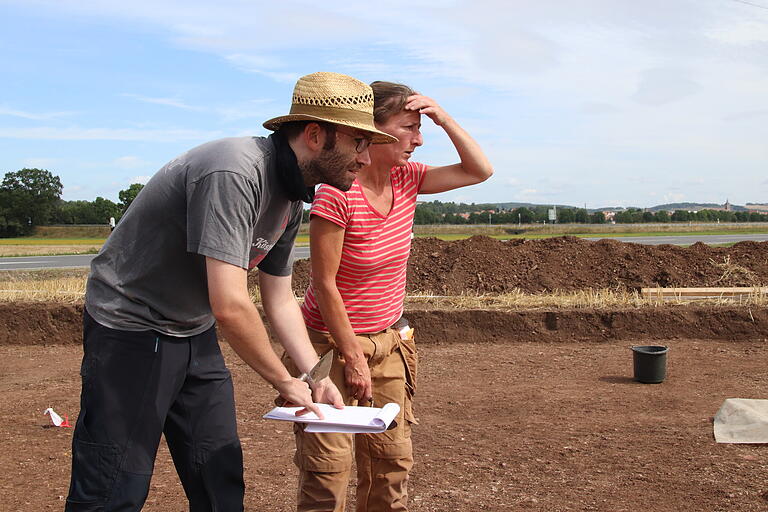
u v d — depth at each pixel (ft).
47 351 30.09
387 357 10.69
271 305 10.02
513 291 35.88
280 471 15.49
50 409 18.88
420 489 14.26
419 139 10.29
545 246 40.73
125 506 8.34
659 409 19.63
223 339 30.55
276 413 8.71
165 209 8.20
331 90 8.16
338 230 9.73
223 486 9.16
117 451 8.30
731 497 13.38
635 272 37.76
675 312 29.50
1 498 14.14
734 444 16.38
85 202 256.73
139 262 8.34
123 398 8.32
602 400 20.72
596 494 13.79
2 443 17.71
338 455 9.87
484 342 29.86
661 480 14.39
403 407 10.77
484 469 15.33
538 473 15.02
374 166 10.15
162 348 8.50
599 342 29.37
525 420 18.90
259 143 8.31
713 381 22.62
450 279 38.32
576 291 35.68
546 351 27.96
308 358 9.83
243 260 7.97
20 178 230.68
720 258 38.73
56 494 14.39
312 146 8.37
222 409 9.16
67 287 36.70
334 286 9.95
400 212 10.56
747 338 28.76
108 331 8.36
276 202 8.57
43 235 217.15
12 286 37.06
